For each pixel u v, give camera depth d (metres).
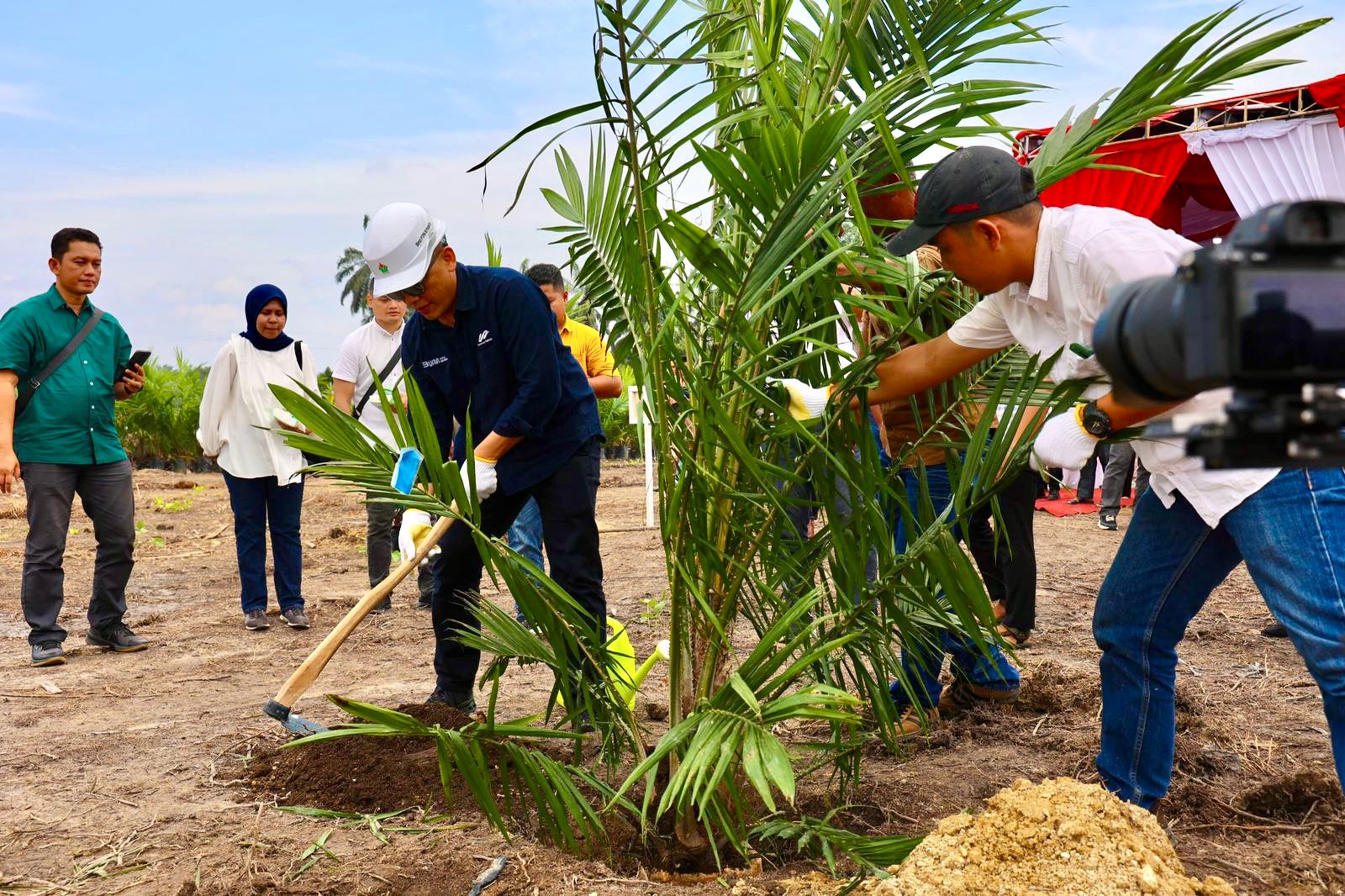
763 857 2.44
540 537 4.88
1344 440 0.76
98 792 3.09
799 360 2.15
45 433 5.01
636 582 6.71
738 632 4.57
